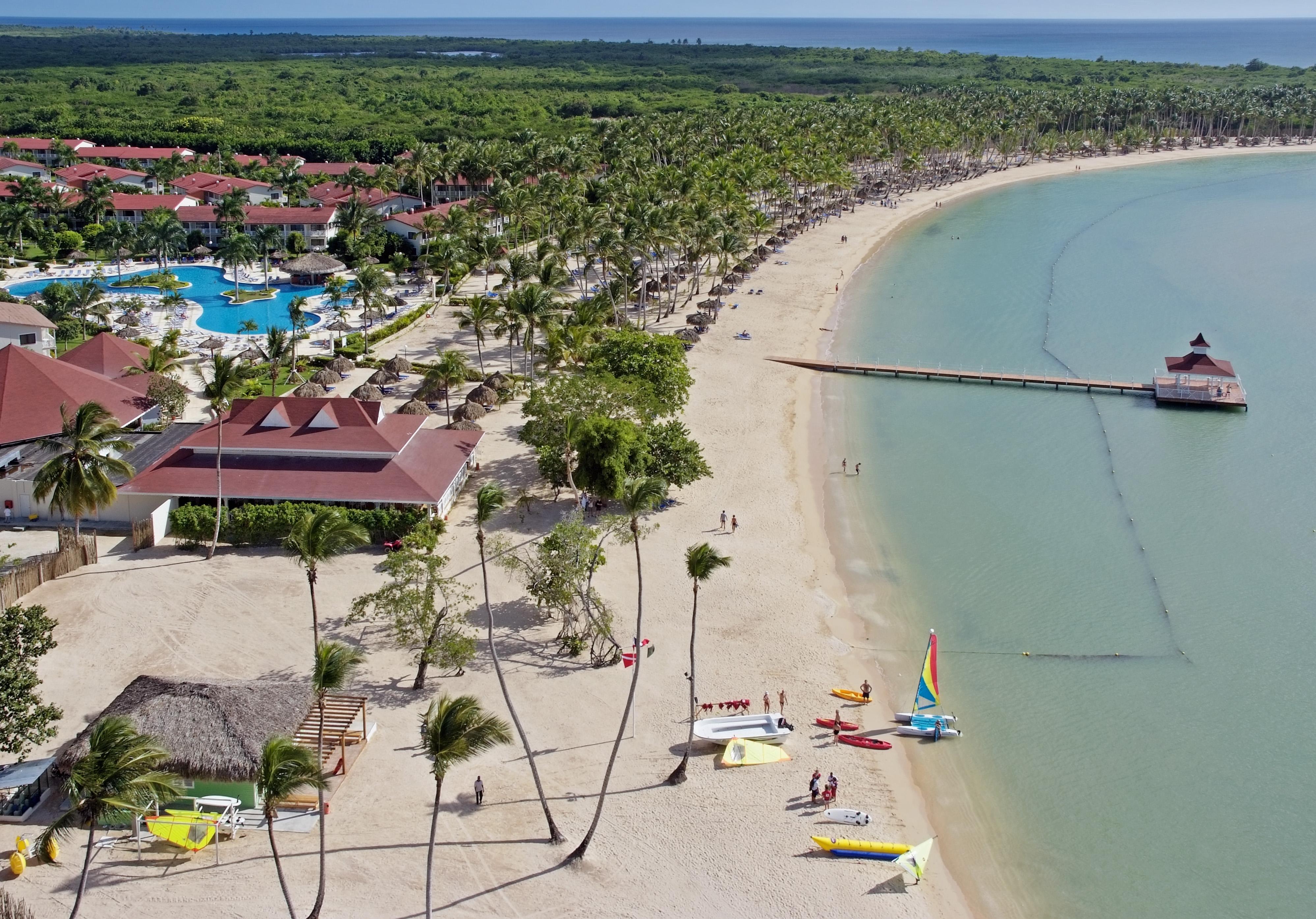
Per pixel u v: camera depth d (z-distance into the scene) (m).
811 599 69.50
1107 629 67.19
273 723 48.78
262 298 145.50
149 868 44.47
